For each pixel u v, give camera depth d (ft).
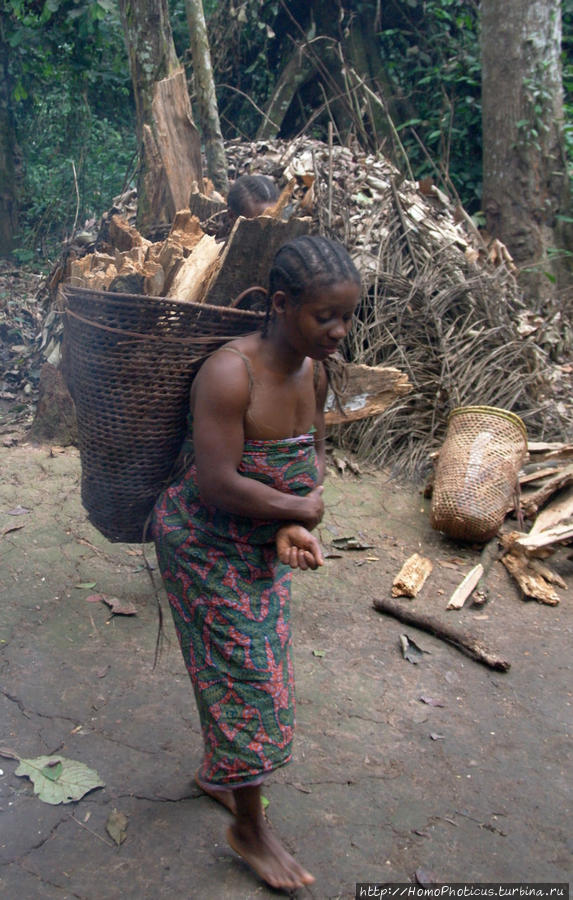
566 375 18.53
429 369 15.83
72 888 6.08
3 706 8.08
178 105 15.65
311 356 5.65
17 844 6.45
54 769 7.22
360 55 27.66
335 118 28.14
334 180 17.61
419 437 15.46
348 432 15.51
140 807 6.94
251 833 6.24
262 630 5.99
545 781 7.62
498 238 22.43
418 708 8.59
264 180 12.25
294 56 27.94
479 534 12.09
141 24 17.75
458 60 26.00
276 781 7.37
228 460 5.72
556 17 21.30
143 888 6.14
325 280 5.25
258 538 6.10
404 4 27.84
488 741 8.14
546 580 11.65
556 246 22.04
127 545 11.63
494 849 6.75
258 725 5.79
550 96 21.54
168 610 10.07
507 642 10.04
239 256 8.28
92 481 7.06
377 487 14.30
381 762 7.72
